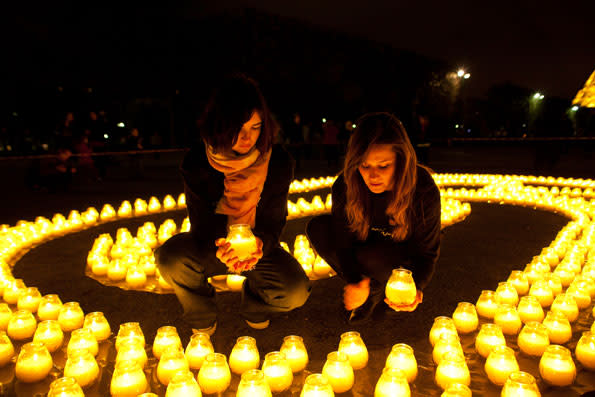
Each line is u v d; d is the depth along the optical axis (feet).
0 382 9.43
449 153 85.05
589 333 9.83
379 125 10.02
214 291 11.57
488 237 21.02
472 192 32.32
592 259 15.46
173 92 64.95
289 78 72.13
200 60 63.98
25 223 21.22
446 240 20.48
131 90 61.46
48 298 12.17
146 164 65.67
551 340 10.77
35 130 69.31
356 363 9.67
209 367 8.89
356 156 10.23
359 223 11.35
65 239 21.16
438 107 96.32
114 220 25.38
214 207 10.72
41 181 37.32
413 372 9.14
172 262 10.60
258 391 8.15
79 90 62.75
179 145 70.38
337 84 78.59
